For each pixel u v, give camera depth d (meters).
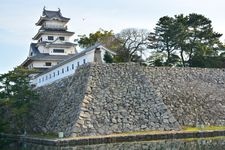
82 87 37.22
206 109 39.50
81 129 33.09
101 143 30.86
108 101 35.97
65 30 75.44
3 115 44.03
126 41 63.41
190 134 33.03
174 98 39.28
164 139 32.25
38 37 77.38
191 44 59.88
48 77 59.31
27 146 32.88
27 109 40.12
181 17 61.00
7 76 39.75
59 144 29.97
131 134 32.41
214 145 26.80
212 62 57.12
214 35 61.22
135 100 36.84
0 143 37.53
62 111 37.91
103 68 38.41
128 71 39.09
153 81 40.06
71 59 51.22
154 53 62.50
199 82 42.12
